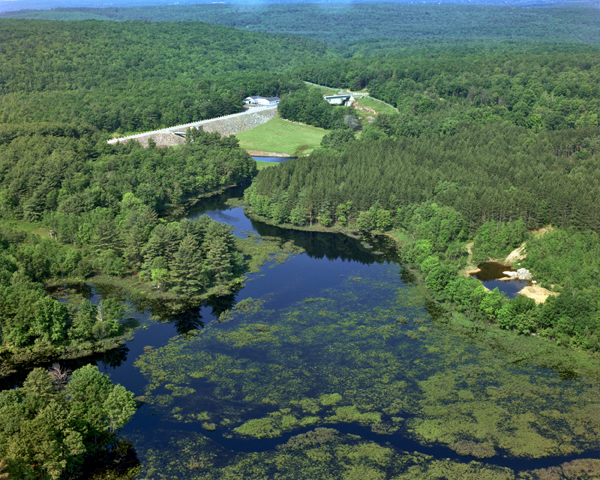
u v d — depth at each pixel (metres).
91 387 120.25
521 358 148.75
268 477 110.75
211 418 128.12
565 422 124.38
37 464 103.38
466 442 118.75
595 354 148.88
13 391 121.00
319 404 133.12
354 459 115.06
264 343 159.75
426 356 151.62
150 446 119.25
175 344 159.38
